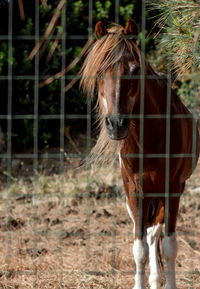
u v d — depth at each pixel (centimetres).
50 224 852
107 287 584
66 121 1295
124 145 523
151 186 545
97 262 679
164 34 561
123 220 871
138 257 541
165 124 525
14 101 1243
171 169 533
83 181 1055
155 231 589
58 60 1212
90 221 866
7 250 721
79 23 1212
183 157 546
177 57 545
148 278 638
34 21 1199
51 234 801
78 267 657
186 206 929
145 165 528
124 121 451
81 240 771
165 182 537
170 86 570
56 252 720
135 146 519
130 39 486
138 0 1260
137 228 545
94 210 916
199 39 513
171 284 547
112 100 455
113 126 449
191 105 1147
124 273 641
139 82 484
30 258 690
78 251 728
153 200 589
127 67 464
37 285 589
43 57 1194
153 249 601
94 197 985
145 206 552
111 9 1252
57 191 1022
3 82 1199
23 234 800
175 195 544
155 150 528
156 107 527
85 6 1227
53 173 1145
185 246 745
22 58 1216
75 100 1266
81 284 596
